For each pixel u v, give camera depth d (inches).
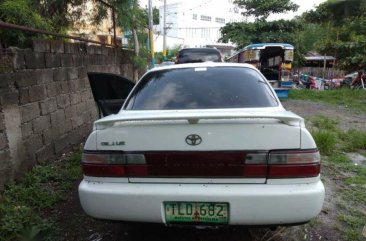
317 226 120.6
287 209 85.0
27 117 164.9
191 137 87.2
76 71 230.7
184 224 89.5
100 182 93.0
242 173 86.3
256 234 114.7
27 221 116.3
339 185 161.3
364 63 677.9
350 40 767.7
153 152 89.0
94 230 117.3
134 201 88.9
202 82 120.8
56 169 173.5
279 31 834.8
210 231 116.5
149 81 126.3
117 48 350.9
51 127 191.2
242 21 917.2
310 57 946.7
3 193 138.7
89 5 308.7
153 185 89.7
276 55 565.9
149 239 112.0
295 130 86.6
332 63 906.7
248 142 86.0
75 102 228.2
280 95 535.2
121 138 90.7
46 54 187.3
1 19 186.2
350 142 236.2
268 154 85.8
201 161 87.1
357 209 134.5
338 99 523.8
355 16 796.6
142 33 474.0
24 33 190.1
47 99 186.9
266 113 91.1
